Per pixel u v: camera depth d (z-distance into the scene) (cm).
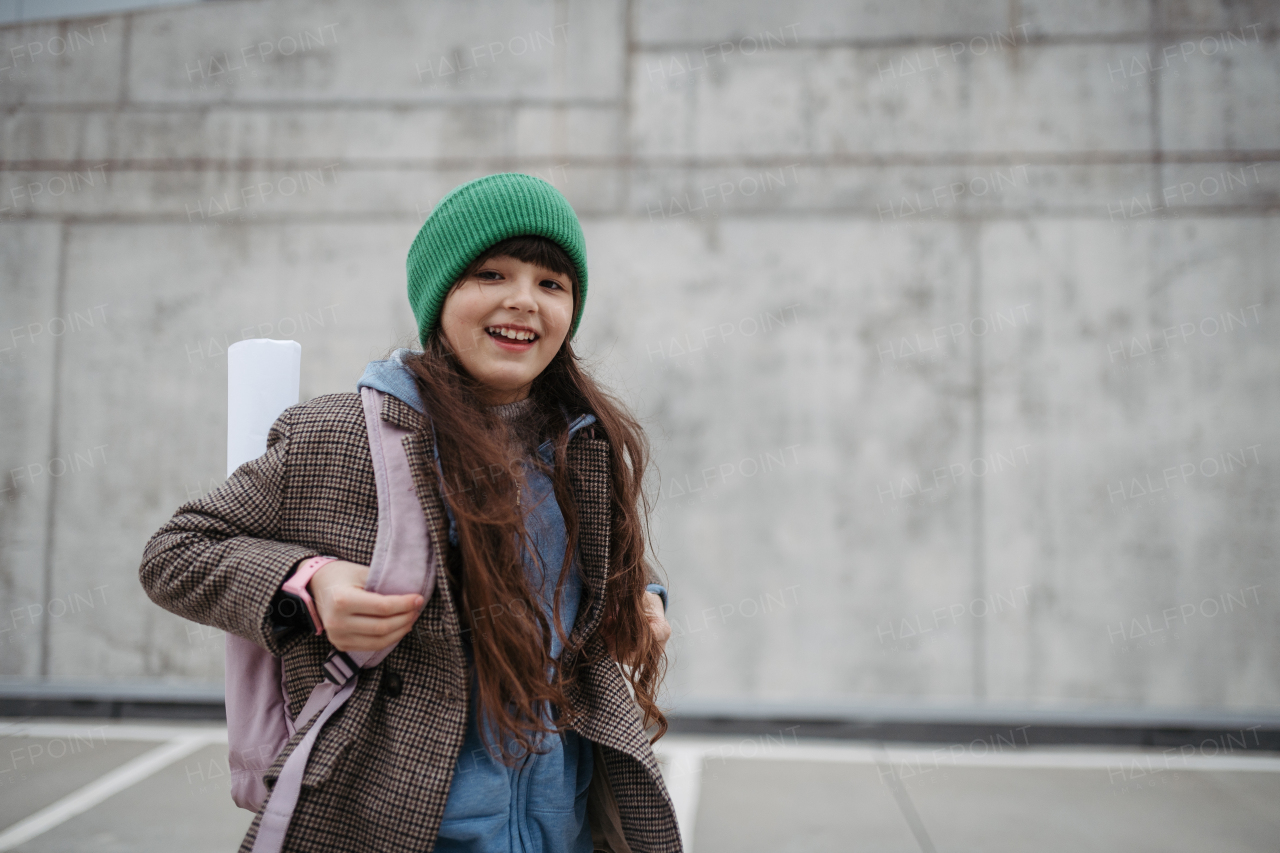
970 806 329
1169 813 323
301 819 87
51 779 349
